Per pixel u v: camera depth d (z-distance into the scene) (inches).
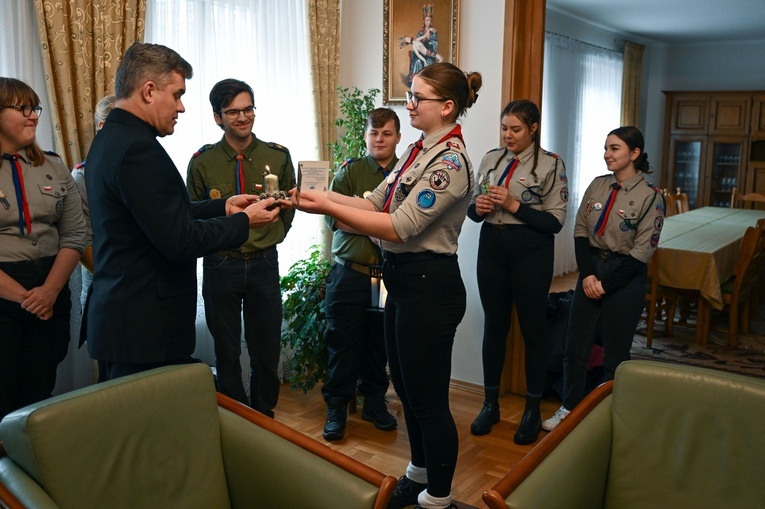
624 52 327.6
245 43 142.9
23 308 89.4
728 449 63.4
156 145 71.1
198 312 137.3
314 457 64.5
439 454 86.4
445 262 83.7
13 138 89.8
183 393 66.7
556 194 123.5
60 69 110.7
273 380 122.2
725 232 211.3
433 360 84.7
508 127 123.1
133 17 118.4
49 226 95.3
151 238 69.8
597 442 67.3
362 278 123.4
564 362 129.5
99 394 61.2
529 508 56.2
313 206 77.3
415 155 82.9
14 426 57.2
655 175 374.6
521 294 123.6
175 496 64.4
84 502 58.1
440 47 145.7
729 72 350.9
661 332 205.8
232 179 113.5
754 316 226.4
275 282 119.3
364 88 160.6
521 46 138.9
